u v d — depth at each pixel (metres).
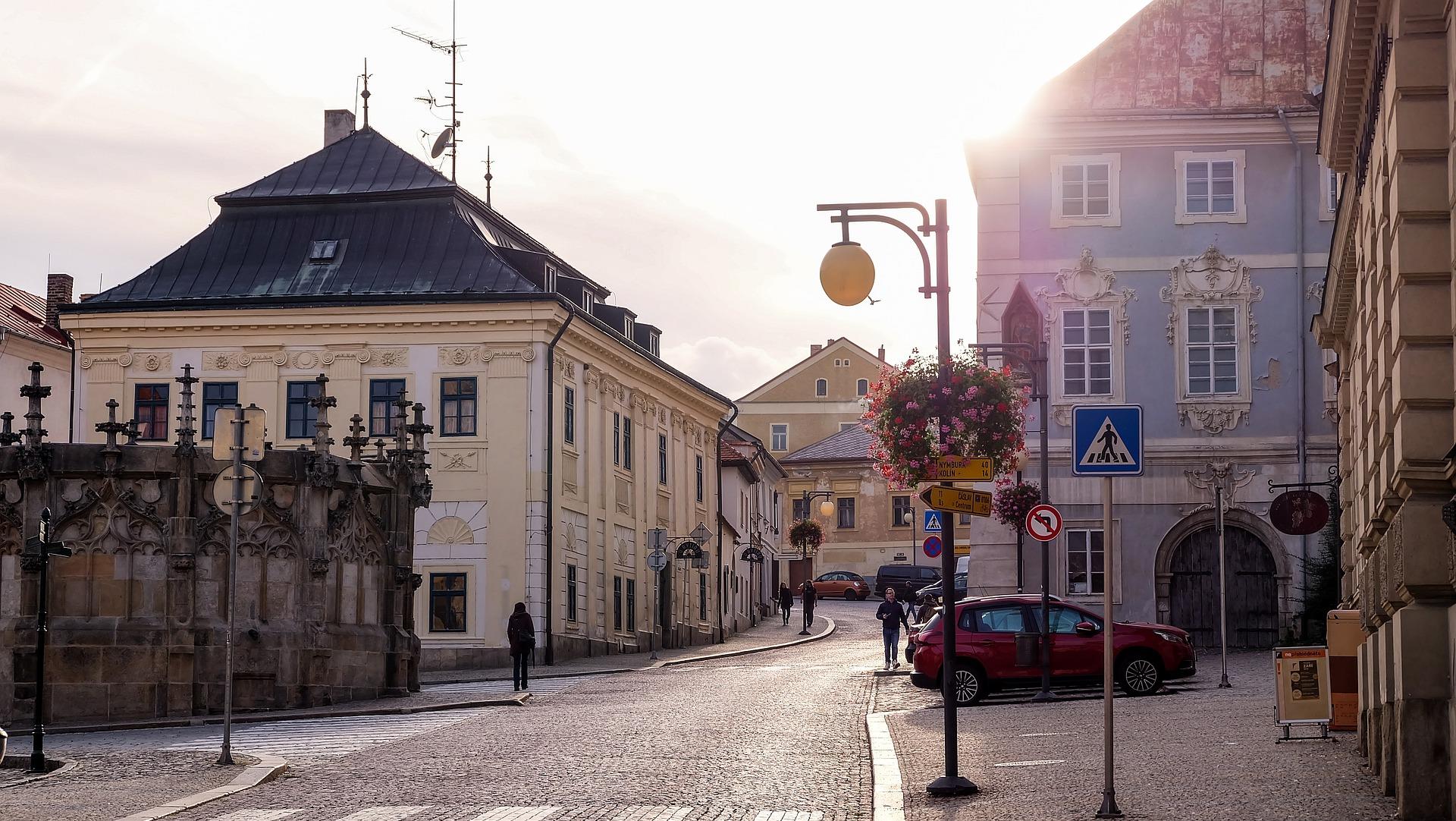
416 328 51.47
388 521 35.72
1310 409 42.94
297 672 32.28
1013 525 41.12
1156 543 43.16
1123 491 43.31
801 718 27.00
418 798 17.56
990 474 19.02
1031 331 43.34
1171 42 44.56
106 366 52.81
